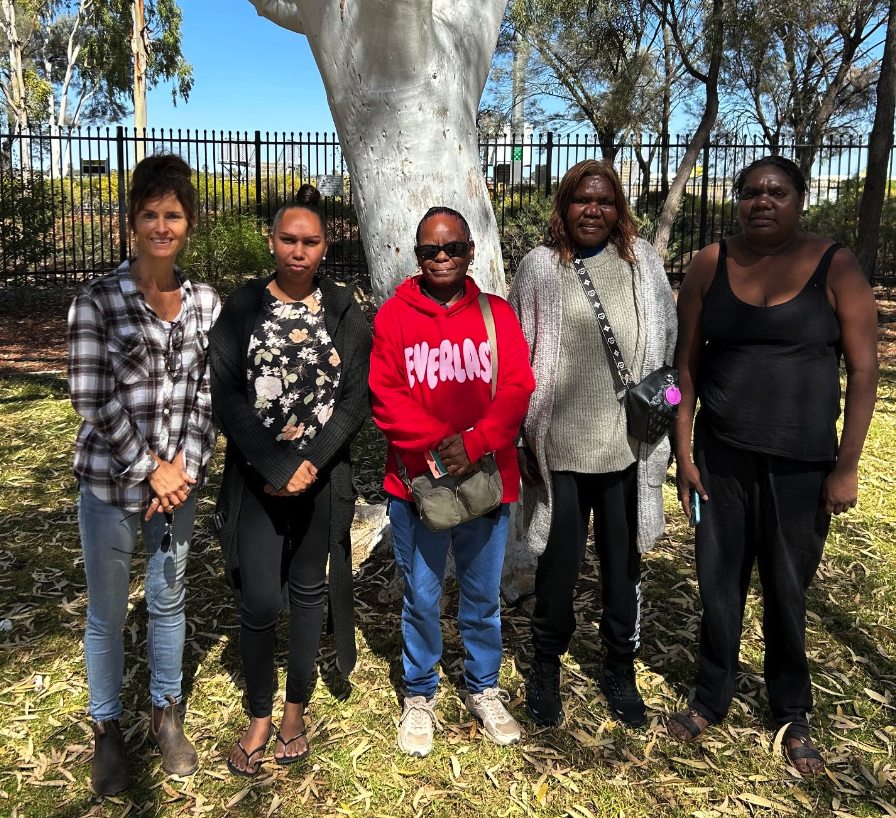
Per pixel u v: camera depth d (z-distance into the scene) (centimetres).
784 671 256
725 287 239
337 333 234
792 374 233
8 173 1245
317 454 228
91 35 3338
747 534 254
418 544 246
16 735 260
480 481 229
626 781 242
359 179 333
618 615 264
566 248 247
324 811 229
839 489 234
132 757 251
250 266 1275
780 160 230
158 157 204
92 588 225
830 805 232
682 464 260
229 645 317
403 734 256
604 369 247
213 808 230
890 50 935
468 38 336
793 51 1638
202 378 228
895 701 282
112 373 208
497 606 256
